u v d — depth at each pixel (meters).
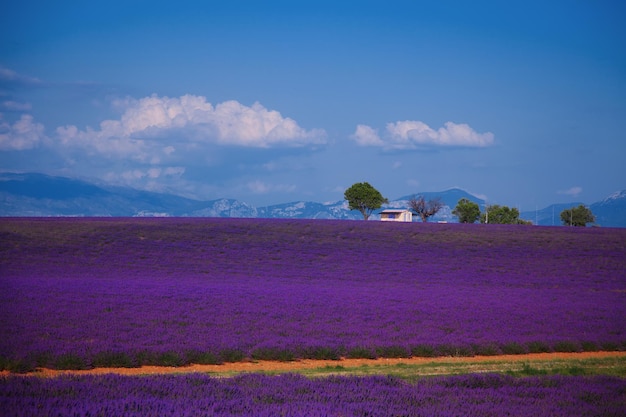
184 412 17.59
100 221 135.25
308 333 45.88
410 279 91.12
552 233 139.12
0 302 51.88
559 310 62.41
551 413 20.42
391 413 19.27
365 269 98.62
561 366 37.78
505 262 108.38
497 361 40.00
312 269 97.19
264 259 104.25
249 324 48.06
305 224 141.50
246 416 17.67
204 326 46.34
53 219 139.38
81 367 33.03
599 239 131.62
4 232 111.62
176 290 66.00
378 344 42.00
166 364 35.22
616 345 46.62
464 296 72.44
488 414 19.97
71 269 87.94
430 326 51.22
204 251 108.19
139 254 102.81
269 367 36.12
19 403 17.75
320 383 24.41
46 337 39.03
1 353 32.72
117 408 17.72
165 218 151.25
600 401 22.88
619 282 94.50
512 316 57.44
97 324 44.38
